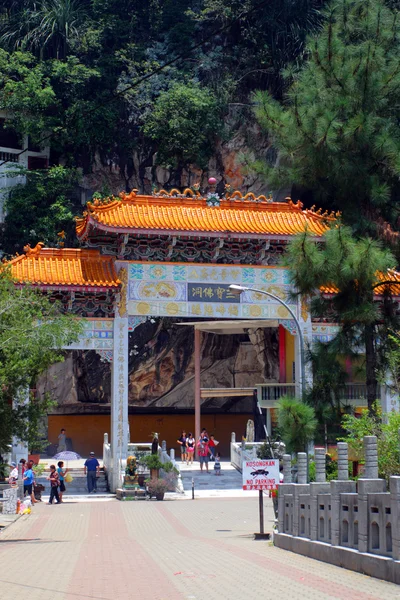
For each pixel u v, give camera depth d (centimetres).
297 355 4316
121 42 6234
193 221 4206
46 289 4003
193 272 4284
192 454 4878
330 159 3044
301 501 2023
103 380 5772
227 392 5394
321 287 3150
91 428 5975
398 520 1397
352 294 2881
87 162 6003
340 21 3281
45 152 6050
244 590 1362
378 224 3108
